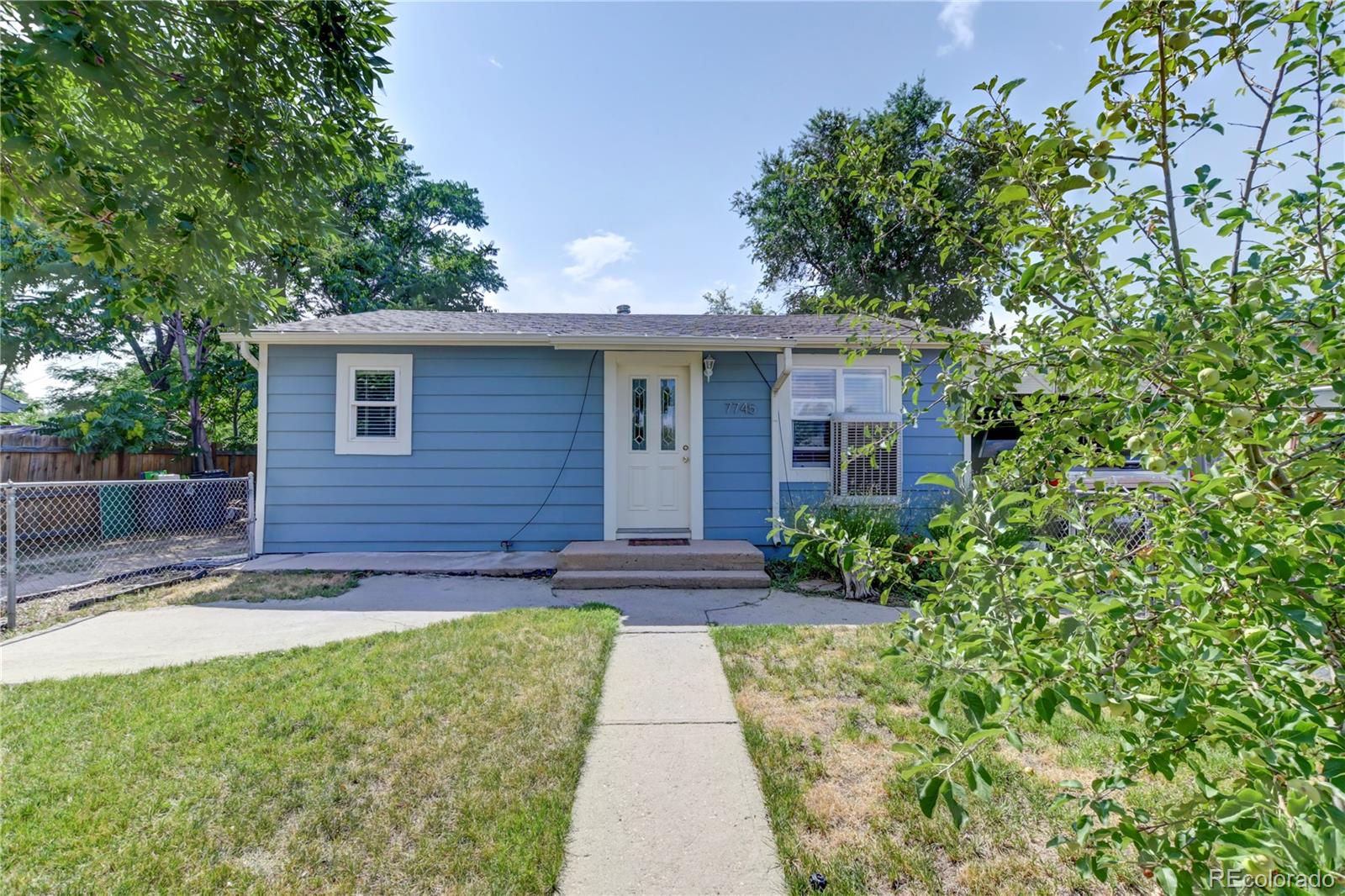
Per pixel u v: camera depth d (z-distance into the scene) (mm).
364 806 2184
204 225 2695
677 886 1839
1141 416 1223
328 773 2377
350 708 2928
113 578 5867
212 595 5250
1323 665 1058
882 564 1604
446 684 3211
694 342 6582
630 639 4086
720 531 7074
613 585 5641
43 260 6500
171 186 2627
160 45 2516
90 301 10703
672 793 2291
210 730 2693
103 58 2283
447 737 2660
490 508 7027
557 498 7070
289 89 2934
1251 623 1077
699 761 2520
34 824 2053
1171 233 1549
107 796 2211
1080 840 1271
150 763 2426
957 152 1924
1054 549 1358
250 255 3230
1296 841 844
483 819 2125
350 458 6949
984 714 1053
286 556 6750
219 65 2695
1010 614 1122
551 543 7039
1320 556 1029
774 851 1985
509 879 1854
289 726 2738
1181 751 1170
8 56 2096
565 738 2660
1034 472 1596
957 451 7086
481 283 23219
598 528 7070
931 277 14938
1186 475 1314
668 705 3037
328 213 3225
